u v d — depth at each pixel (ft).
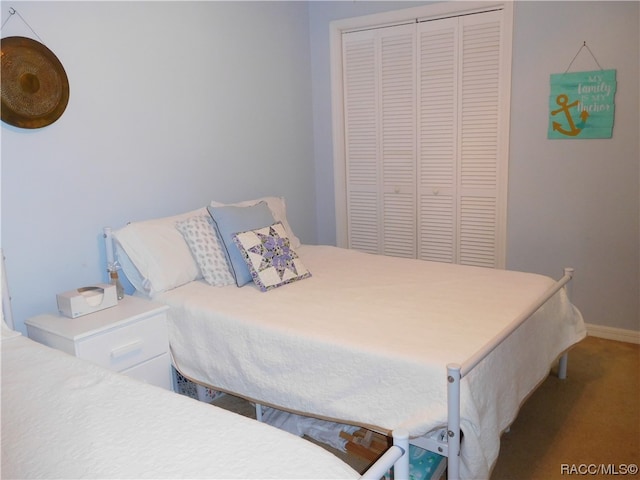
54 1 7.72
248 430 4.29
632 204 10.07
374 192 13.08
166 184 9.68
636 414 7.97
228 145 10.92
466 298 7.60
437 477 6.09
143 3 8.98
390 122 12.49
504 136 11.00
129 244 8.34
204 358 7.63
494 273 8.80
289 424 7.42
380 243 13.26
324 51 12.85
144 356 7.50
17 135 7.41
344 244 13.69
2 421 4.63
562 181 10.62
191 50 9.91
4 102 7.17
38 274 7.84
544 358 7.54
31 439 4.34
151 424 4.45
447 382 5.13
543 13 10.22
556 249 10.94
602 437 7.44
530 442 7.36
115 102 8.66
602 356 9.91
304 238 13.39
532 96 10.61
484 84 11.15
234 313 7.38
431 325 6.65
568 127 10.35
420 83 11.90
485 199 11.61
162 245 8.47
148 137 9.26
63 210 8.07
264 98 11.72
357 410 6.18
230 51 10.75
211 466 3.84
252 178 11.61
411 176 12.46
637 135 9.79
